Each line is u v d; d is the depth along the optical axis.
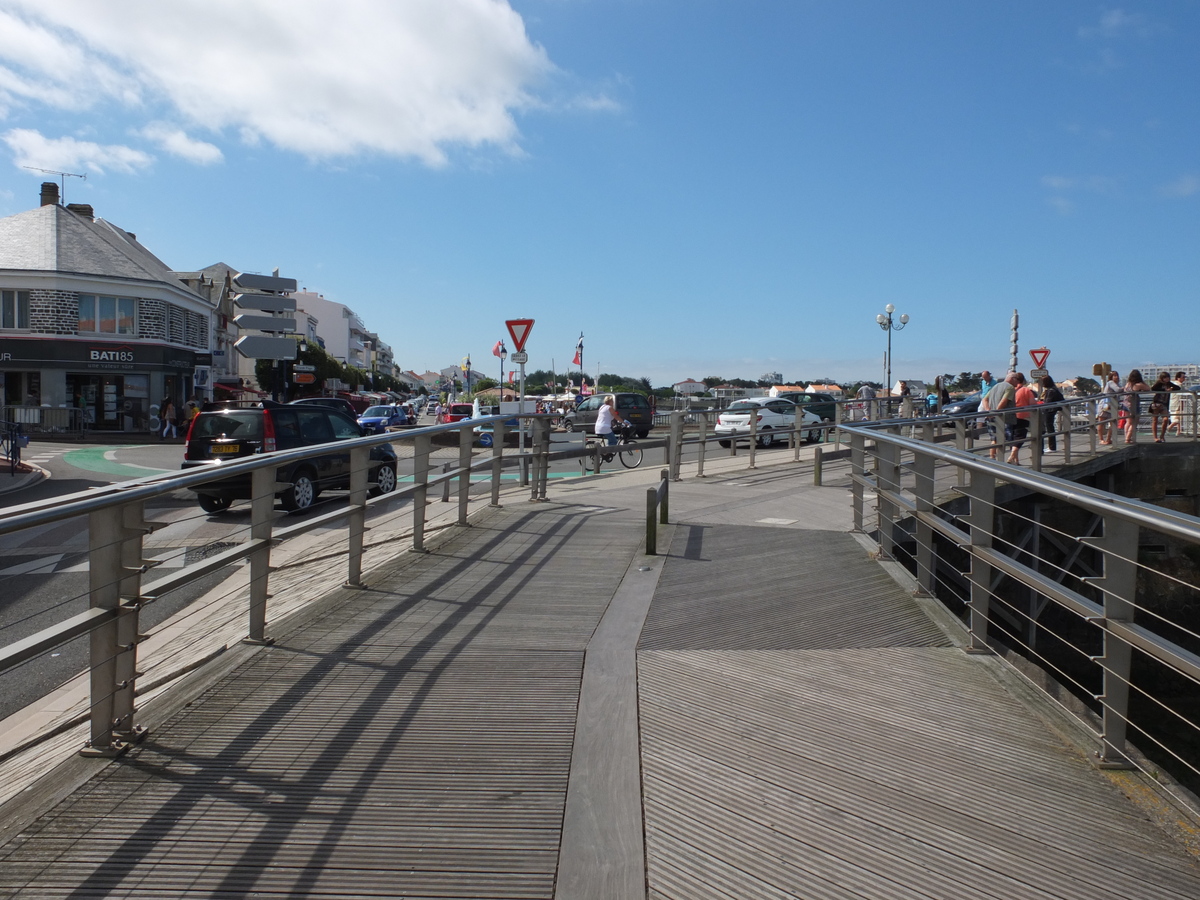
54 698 5.14
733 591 6.35
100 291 38.91
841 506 10.49
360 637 5.25
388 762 3.61
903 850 3.01
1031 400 16.23
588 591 6.35
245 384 59.47
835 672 4.72
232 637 5.66
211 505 12.84
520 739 3.84
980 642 5.03
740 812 3.24
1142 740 10.96
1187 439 17.89
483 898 2.71
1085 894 2.78
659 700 4.30
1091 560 14.82
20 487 18.23
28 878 2.82
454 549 7.81
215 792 3.36
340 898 2.71
